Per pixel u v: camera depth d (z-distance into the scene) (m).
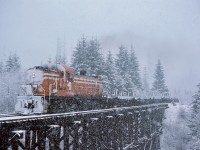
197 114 34.59
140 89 59.50
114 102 26.61
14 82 37.66
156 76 69.50
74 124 13.41
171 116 45.66
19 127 9.91
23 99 15.25
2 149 9.17
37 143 10.91
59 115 12.23
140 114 27.11
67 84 19.28
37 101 15.05
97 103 23.17
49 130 11.43
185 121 43.53
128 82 51.84
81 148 14.22
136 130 24.78
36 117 10.77
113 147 18.69
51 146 11.66
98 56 45.38
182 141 38.78
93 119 15.35
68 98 18.45
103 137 17.22
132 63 60.09
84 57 44.66
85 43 46.19
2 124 9.12
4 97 34.62
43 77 17.08
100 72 44.22
